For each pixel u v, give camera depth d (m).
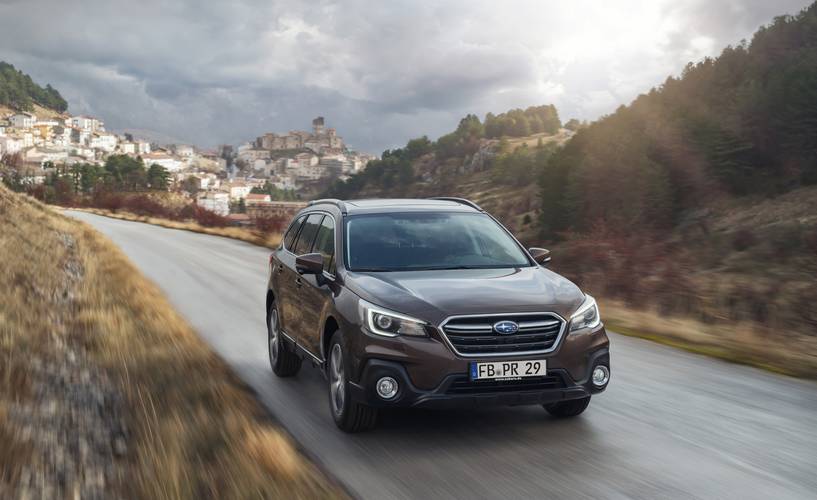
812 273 13.70
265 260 21.38
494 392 5.05
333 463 4.83
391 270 5.97
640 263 13.68
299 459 4.66
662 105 142.00
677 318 11.33
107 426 5.04
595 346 5.27
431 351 4.98
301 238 7.49
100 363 6.81
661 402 6.24
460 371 4.97
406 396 5.01
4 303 8.52
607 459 4.80
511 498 4.18
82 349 7.34
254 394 6.71
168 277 16.39
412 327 5.05
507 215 165.38
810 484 4.33
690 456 4.85
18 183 104.94
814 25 148.00
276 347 7.49
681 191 103.25
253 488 3.91
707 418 5.74
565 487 4.33
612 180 88.81
